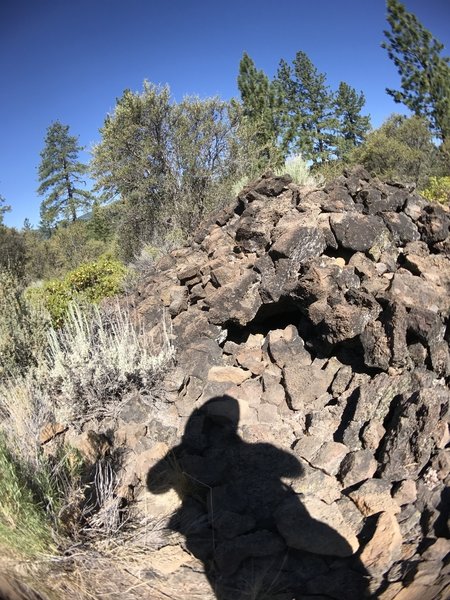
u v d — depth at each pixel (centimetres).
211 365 416
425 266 414
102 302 588
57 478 288
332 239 438
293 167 782
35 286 1011
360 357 380
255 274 438
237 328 463
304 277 405
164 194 1330
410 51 2203
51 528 255
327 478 291
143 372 389
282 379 393
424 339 337
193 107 1325
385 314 359
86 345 411
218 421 359
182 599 234
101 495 285
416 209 488
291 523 257
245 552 253
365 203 484
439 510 255
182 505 295
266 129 2373
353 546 245
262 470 309
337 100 4078
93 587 238
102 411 377
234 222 551
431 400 298
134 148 1359
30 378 397
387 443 296
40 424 352
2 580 208
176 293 480
